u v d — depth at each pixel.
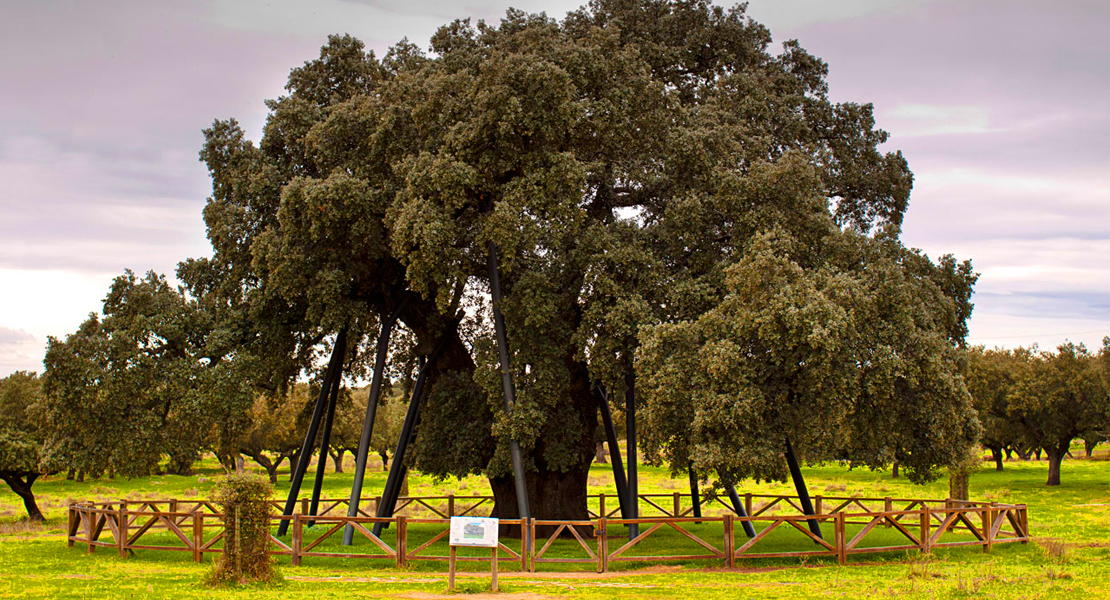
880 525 29.48
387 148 23.92
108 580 15.78
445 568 18.69
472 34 28.86
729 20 30.31
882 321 19.72
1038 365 57.84
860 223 31.59
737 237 22.42
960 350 23.41
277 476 76.62
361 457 23.81
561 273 24.25
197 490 53.34
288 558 19.91
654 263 22.77
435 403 27.28
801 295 18.67
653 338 20.02
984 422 61.56
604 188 26.36
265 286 25.48
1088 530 27.70
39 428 31.12
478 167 22.48
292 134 25.72
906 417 20.41
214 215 25.91
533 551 18.30
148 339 24.42
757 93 27.33
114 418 24.16
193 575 16.61
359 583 16.03
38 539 24.22
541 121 22.22
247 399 23.89
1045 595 14.24
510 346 23.58
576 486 27.50
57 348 23.70
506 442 23.83
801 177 22.31
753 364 18.98
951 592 14.69
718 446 18.56
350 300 24.72
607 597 14.59
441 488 57.81
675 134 24.16
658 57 29.34
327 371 26.28
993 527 21.03
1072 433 56.62
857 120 31.23
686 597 14.60
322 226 23.22
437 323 26.88
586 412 27.59
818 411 19.25
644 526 30.50
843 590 15.12
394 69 28.31
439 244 21.45
